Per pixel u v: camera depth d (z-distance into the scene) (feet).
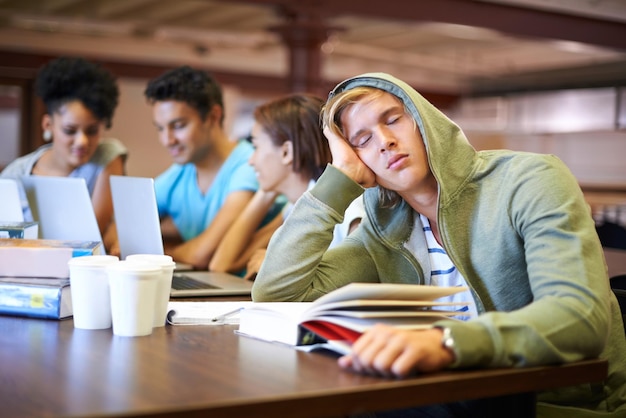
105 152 10.98
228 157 10.44
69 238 8.16
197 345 4.86
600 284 4.56
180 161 10.39
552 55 44.57
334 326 4.52
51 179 8.08
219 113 10.44
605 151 45.78
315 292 5.65
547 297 4.50
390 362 3.98
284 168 8.95
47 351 4.69
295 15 25.30
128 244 8.00
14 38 39.40
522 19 25.07
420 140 5.28
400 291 4.55
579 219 4.82
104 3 33.58
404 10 23.61
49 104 10.79
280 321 4.91
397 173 5.27
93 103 10.68
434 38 40.40
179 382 3.95
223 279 8.29
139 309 5.13
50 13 35.50
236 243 9.56
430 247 5.72
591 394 5.32
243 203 9.93
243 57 48.37
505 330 4.29
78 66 10.69
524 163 5.19
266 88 49.49
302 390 3.79
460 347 4.10
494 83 51.44
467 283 5.25
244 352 4.65
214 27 39.04
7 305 5.86
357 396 3.82
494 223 5.17
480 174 5.32
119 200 7.89
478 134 48.44
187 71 10.25
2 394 3.76
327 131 5.52
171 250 10.34
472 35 37.65
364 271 5.89
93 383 3.95
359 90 5.32
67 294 5.84
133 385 3.90
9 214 8.07
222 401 3.60
